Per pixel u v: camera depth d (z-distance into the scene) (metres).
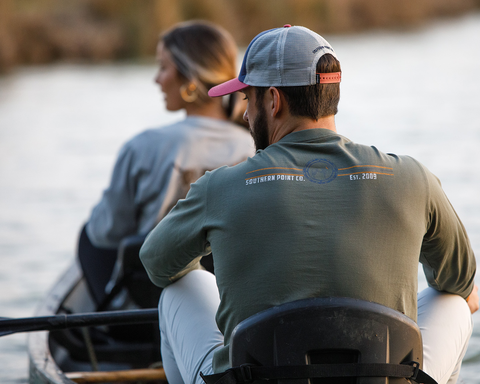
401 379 5.50
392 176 5.79
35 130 41.41
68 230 22.67
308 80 5.97
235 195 5.80
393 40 93.19
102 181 29.14
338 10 100.38
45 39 73.94
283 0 90.31
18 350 14.34
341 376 5.38
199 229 5.97
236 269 5.70
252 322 5.50
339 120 41.22
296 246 5.57
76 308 12.40
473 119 40.12
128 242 10.13
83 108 48.88
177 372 7.39
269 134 6.28
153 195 10.73
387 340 5.42
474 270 6.67
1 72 68.62
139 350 11.03
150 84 60.25
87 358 11.10
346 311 5.37
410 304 5.75
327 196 5.68
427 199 5.86
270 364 5.45
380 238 5.62
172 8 76.44
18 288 17.64
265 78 6.11
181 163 10.66
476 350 12.87
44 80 64.00
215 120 11.02
